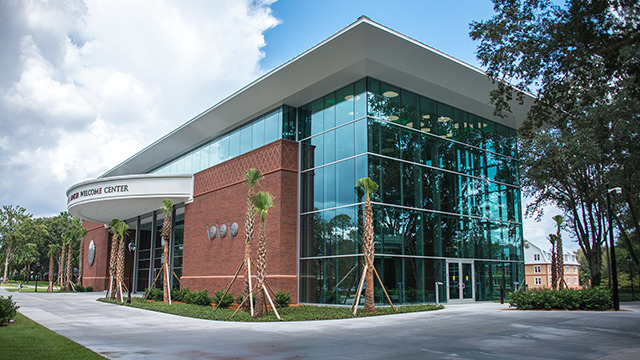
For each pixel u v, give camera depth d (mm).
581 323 15008
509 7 13891
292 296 24984
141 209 40250
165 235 28484
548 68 14078
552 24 13328
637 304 25016
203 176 33000
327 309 21188
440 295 24672
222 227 29844
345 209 23500
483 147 29609
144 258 44094
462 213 27047
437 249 25125
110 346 11656
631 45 12961
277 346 11445
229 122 31531
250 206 20828
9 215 85000
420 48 22562
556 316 17125
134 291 43531
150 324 17047
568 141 28547
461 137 28250
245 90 27625
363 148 23141
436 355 9992
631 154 25453
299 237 25891
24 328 15156
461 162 27844
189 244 33312
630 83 15195
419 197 24891
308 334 13656
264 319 17609
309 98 26781
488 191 29219
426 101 26641
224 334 13898
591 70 13664
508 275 29188
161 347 11445
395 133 24531
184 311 21609
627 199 28938
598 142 26156
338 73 23656
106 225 48875
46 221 95438
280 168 25953
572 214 35062
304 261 25375
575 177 30766
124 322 17875
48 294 43875
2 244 85688
